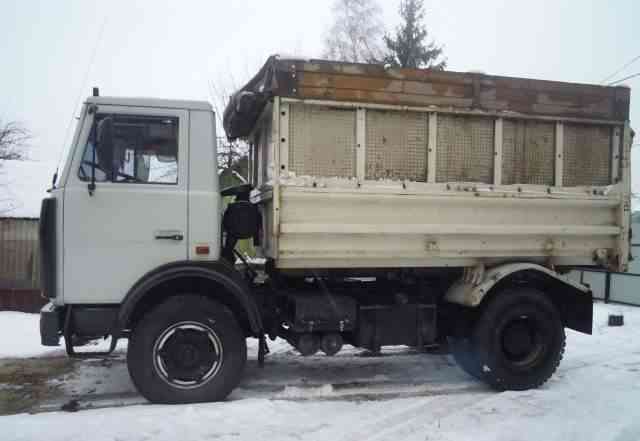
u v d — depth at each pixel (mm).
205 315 4293
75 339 4410
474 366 5059
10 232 9914
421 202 4660
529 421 4047
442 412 4285
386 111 4633
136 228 4258
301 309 4633
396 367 5844
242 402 4312
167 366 4254
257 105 4629
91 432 3646
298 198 4375
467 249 4820
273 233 4316
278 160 4352
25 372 5469
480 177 4887
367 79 4539
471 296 4789
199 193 4367
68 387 4957
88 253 4184
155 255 4289
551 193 5008
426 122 4738
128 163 4305
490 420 4078
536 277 5012
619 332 7863
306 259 4473
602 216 5199
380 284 5219
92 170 4195
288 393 4758
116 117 4301
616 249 5223
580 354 6500
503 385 4883
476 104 4793
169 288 4441
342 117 4539
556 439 3689
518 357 5012
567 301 5215
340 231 4438
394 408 4363
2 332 7496
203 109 4430
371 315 4902
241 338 4406
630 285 10578
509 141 4965
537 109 4965
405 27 25984
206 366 4336
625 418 4117
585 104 5102
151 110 4340
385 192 4539
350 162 4555
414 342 4996
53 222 4160
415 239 4688
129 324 4395
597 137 5215
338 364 5953
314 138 4477
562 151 5086
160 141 4371
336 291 4996
